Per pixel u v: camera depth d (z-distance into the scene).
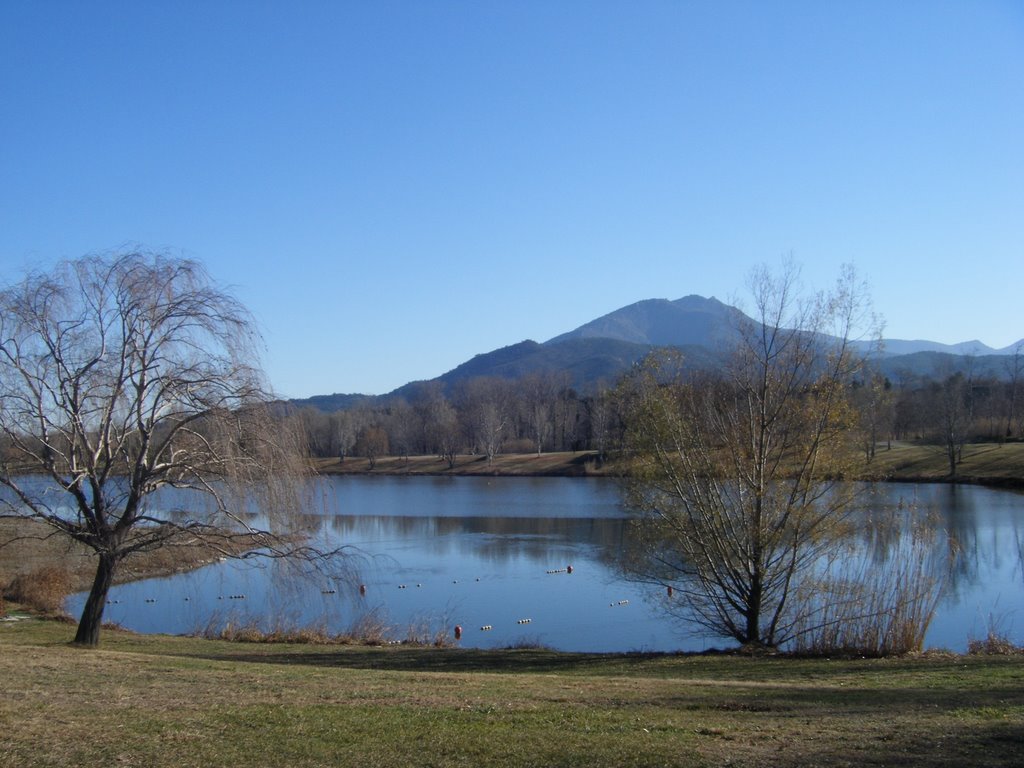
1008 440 83.31
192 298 20.44
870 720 10.93
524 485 87.62
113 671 14.48
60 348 19.62
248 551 21.92
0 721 9.65
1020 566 36.19
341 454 112.50
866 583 22.56
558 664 20.47
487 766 8.54
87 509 20.28
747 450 23.97
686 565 27.70
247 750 8.90
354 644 25.47
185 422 20.38
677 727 10.47
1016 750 8.94
